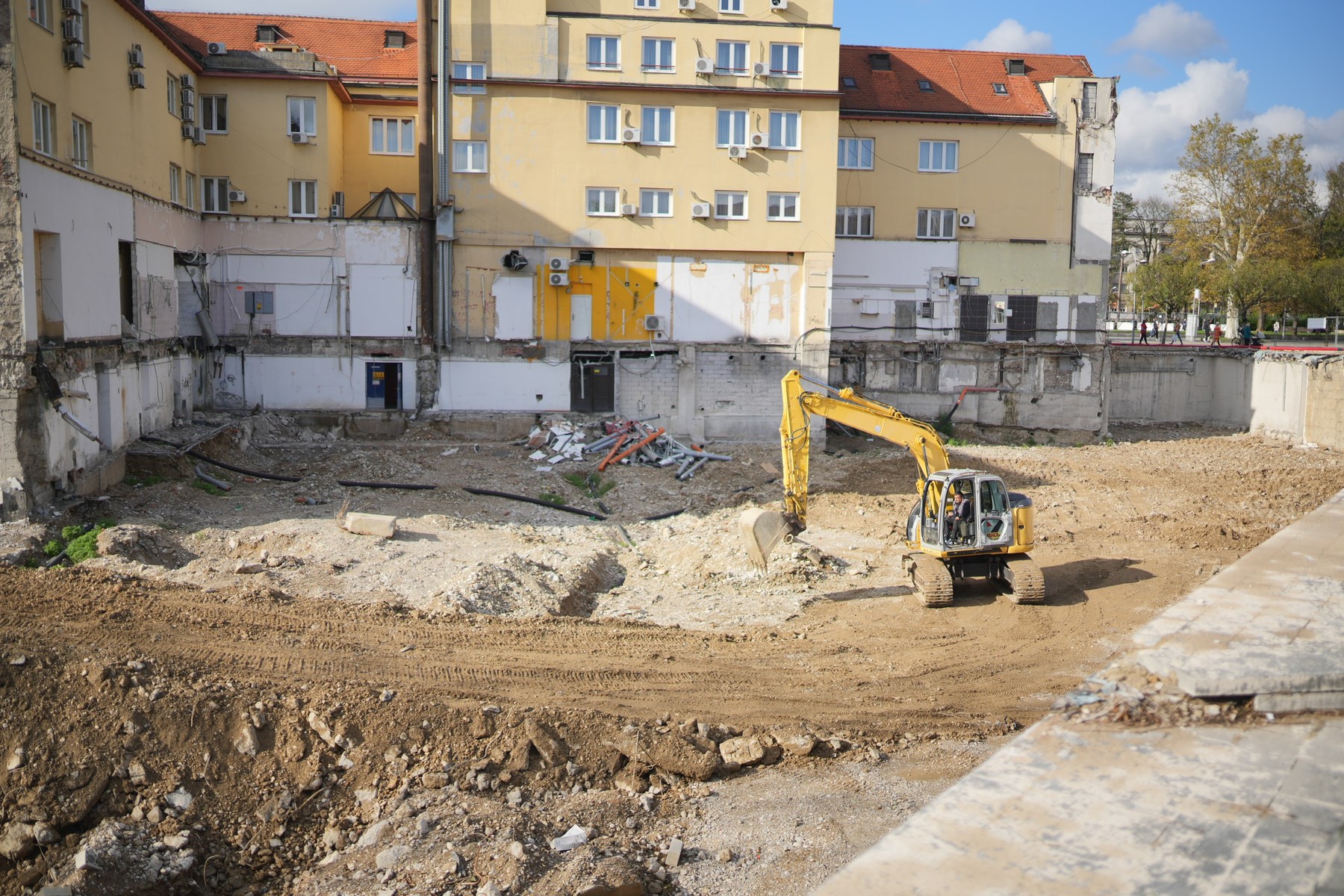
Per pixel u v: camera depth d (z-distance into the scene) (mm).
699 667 17391
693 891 11602
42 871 12320
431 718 14492
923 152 46562
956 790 6812
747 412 40094
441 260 38188
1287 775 6930
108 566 20297
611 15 38000
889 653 18484
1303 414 43344
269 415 37688
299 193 39156
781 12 38688
